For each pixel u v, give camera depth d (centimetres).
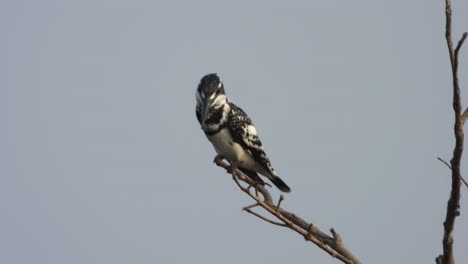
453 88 587
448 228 643
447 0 577
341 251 732
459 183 617
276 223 671
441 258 665
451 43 581
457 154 606
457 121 595
